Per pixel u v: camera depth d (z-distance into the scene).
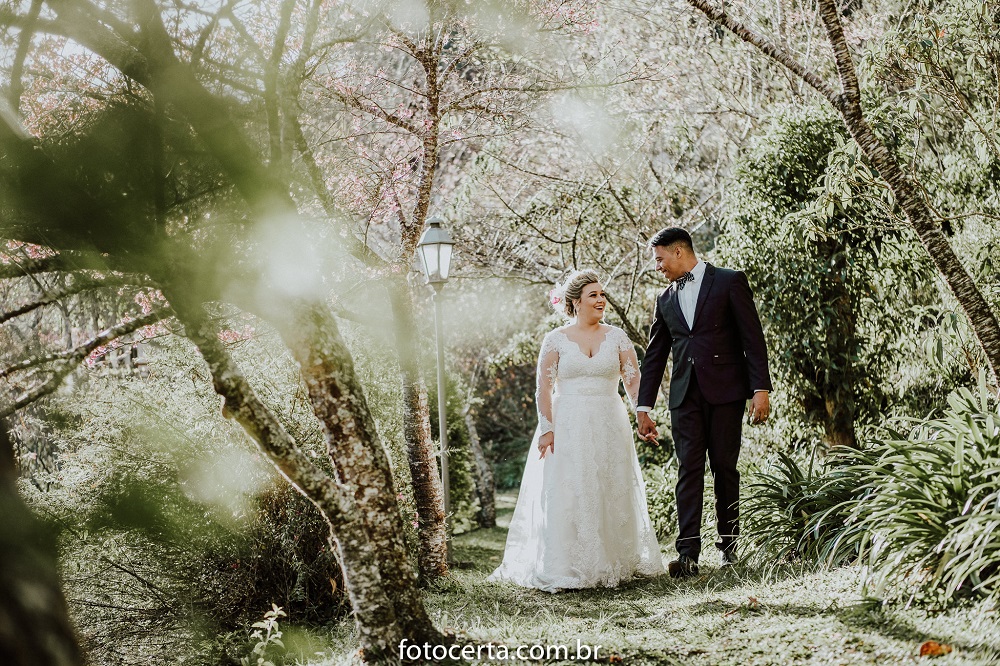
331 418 3.18
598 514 5.15
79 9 2.24
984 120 5.94
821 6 4.22
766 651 3.16
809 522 4.49
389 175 6.32
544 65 7.89
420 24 4.73
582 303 5.42
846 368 5.98
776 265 6.03
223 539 4.54
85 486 4.14
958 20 5.81
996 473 3.44
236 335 5.24
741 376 5.09
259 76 2.77
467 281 10.97
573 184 9.41
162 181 2.13
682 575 5.02
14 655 1.24
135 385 5.26
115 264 2.28
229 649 4.60
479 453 12.42
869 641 3.06
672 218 9.77
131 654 4.43
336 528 3.02
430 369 10.59
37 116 2.18
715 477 5.11
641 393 5.45
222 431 5.10
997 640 2.80
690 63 9.64
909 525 3.54
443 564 5.94
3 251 2.27
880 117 5.91
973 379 5.84
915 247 5.78
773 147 6.31
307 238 2.96
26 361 2.33
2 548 1.28
